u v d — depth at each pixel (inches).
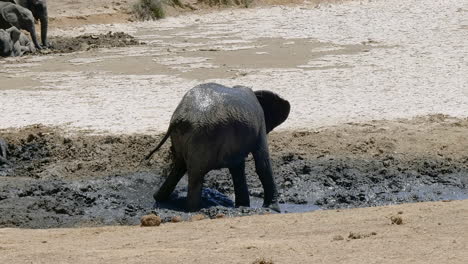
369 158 1422.2
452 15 3189.0
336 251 796.6
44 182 1307.8
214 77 2076.8
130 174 1343.5
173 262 773.3
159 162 1400.1
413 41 2588.6
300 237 865.5
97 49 2598.4
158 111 1723.7
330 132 1534.2
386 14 3307.1
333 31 2878.9
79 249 837.8
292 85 1951.3
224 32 2955.2
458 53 2333.9
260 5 3752.5
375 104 1745.8
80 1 3435.0
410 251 789.9
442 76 2018.9
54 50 2650.1
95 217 1139.9
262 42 2667.3
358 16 3280.0
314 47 2534.5
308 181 1326.3
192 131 1128.2
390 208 998.4
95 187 1277.1
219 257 785.6
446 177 1350.9
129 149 1451.8
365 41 2618.1
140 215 1143.6
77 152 1449.3
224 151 1139.9
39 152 1470.2
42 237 917.8
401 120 1610.5
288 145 1473.9
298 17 3334.2
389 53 2372.0
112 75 2142.0
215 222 960.3
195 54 2447.1
